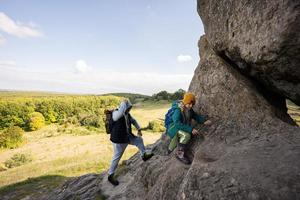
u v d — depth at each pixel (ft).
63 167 73.56
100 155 105.40
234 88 22.00
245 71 22.25
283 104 25.31
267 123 19.40
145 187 24.72
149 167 25.03
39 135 236.02
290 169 13.98
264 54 17.25
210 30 23.58
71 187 35.14
